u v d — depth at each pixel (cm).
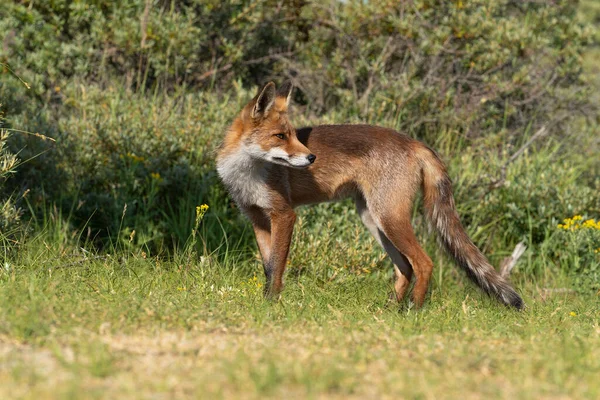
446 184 1002
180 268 1029
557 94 1700
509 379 538
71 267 977
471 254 998
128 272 989
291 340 651
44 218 1163
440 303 979
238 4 1703
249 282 1013
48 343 580
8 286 782
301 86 1661
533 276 1270
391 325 742
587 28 1733
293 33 1792
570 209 1343
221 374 515
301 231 1177
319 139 985
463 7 1645
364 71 1603
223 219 1246
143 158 1283
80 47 1566
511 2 1831
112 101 1430
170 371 523
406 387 498
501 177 1400
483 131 1612
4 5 1540
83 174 1289
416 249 956
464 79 1606
